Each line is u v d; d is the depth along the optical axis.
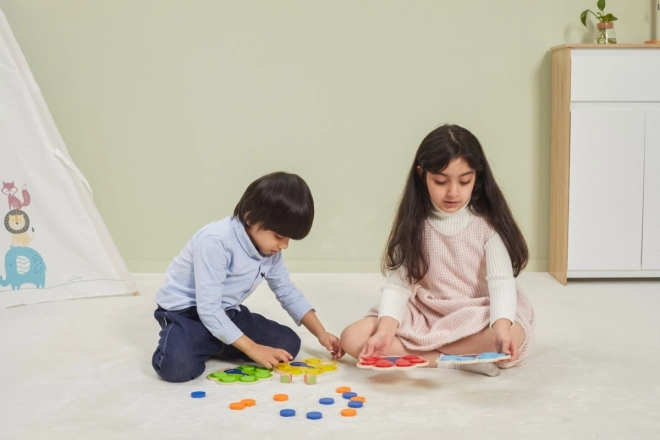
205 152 2.62
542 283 2.46
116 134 2.61
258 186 1.45
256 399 1.35
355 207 2.65
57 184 2.18
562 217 2.46
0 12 2.10
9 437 1.18
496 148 2.62
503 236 1.54
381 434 1.18
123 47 2.57
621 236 2.45
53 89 2.59
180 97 2.59
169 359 1.44
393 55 2.59
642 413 1.27
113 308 2.09
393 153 2.63
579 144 2.42
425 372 1.51
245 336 1.50
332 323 1.94
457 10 2.57
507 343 1.37
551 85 2.58
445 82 2.60
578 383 1.43
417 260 1.55
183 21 2.56
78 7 2.54
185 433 1.19
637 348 1.67
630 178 2.43
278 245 1.48
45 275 2.17
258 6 2.56
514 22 2.57
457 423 1.22
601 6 2.50
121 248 2.66
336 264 2.67
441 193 1.48
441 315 1.60
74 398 1.36
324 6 2.56
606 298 2.23
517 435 1.17
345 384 1.44
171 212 2.65
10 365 1.56
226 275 1.51
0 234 2.12
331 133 2.62
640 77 2.39
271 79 2.59
